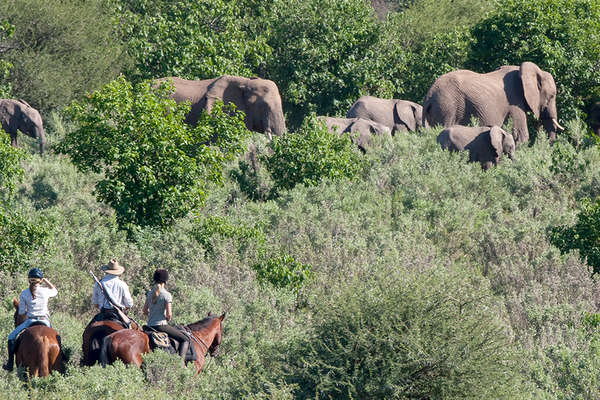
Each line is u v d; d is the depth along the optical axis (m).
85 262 44.88
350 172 65.81
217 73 81.69
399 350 26.86
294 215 55.16
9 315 35.78
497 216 59.50
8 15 81.31
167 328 31.12
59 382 26.88
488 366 26.98
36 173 62.16
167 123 50.03
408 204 61.81
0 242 41.66
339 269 46.59
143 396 27.06
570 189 67.81
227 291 42.12
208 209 56.00
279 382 27.19
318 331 28.19
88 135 50.25
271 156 66.06
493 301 41.84
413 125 87.81
